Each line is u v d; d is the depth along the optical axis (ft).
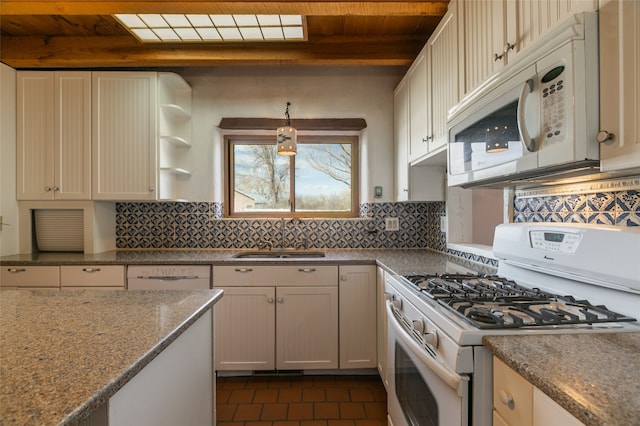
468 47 4.82
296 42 8.05
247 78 9.23
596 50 2.71
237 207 9.76
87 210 8.33
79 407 1.75
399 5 6.06
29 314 3.33
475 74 4.63
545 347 2.54
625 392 1.88
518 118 3.19
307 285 7.48
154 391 2.79
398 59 8.04
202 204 9.23
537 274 4.23
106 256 8.04
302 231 9.32
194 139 9.20
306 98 9.27
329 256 7.99
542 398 2.14
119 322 3.10
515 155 3.39
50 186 8.21
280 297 7.47
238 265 7.45
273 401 6.72
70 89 8.19
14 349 2.47
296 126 9.17
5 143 7.99
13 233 8.19
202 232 9.25
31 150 8.23
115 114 8.19
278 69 9.27
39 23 7.54
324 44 8.05
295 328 7.49
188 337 3.50
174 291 4.35
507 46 3.83
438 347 3.22
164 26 7.22
